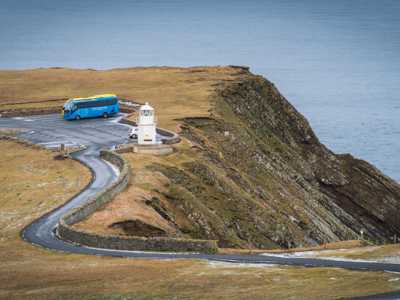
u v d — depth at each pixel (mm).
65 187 153375
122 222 125375
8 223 130875
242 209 170500
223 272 94625
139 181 151625
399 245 108688
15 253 108312
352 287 85375
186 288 88250
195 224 148750
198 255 105812
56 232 120000
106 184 153000
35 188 155750
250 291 85875
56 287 91125
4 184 161750
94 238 111375
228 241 150875
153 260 102000
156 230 127875
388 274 90375
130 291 88000
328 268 94812
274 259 102438
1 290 91125
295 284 87938
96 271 96938
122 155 173250
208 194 166750
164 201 147125
